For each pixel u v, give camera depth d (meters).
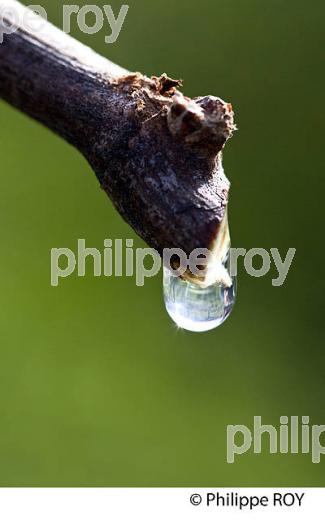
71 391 0.28
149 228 0.12
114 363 0.29
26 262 0.29
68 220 0.30
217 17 0.32
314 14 0.32
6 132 0.31
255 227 0.31
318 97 0.31
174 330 0.29
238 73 0.32
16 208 0.30
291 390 0.29
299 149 0.31
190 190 0.12
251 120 0.31
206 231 0.12
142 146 0.12
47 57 0.12
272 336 0.30
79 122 0.13
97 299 0.29
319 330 0.30
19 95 0.12
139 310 0.29
